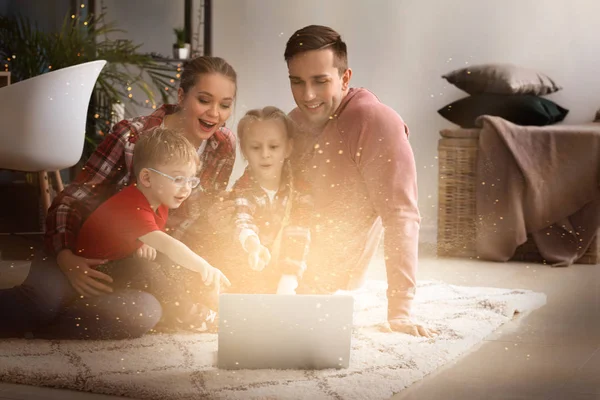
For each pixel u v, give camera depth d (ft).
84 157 12.03
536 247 10.25
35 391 5.10
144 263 6.28
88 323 6.05
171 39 14.23
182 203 6.89
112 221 6.22
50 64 12.23
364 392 5.01
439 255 10.53
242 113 13.97
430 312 7.07
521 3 12.42
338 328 5.48
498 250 10.14
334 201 6.70
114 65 12.57
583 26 12.20
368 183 6.50
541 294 7.93
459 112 11.41
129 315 6.07
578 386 5.36
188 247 6.64
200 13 13.92
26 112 9.07
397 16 12.88
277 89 13.82
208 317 6.41
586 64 12.23
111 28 14.26
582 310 7.58
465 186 10.41
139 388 5.03
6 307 6.07
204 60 6.74
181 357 5.71
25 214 11.84
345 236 6.77
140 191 6.33
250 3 13.78
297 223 6.50
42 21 15.58
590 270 9.69
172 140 6.28
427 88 12.82
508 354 6.07
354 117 6.49
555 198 10.03
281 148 6.48
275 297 5.43
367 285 8.25
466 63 12.67
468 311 7.12
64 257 6.18
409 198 6.43
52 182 10.89
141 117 6.88
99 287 6.11
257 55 13.83
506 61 12.53
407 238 6.39
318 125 6.73
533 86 11.39
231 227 6.57
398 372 5.42
